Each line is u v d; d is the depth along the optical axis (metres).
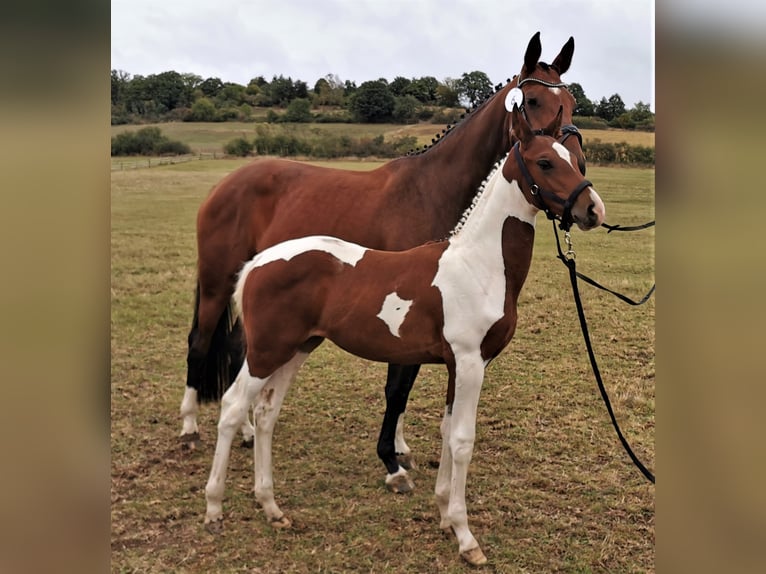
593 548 2.96
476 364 2.75
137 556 2.87
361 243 3.61
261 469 3.09
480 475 3.62
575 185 2.59
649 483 3.52
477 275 2.77
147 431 4.19
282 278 2.87
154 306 6.77
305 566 2.82
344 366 5.39
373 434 4.18
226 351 4.04
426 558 2.88
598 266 8.04
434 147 3.63
